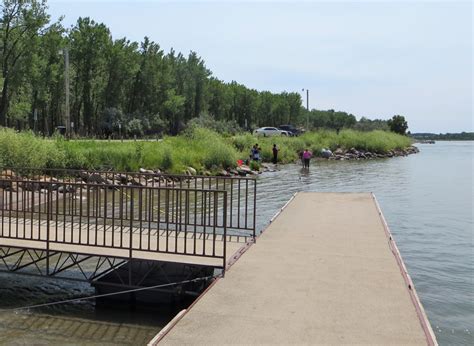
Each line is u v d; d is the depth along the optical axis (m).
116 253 7.78
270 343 4.84
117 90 62.12
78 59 57.62
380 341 4.88
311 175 32.75
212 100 85.19
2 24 43.12
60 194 17.25
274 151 40.78
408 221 16.50
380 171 37.69
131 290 7.39
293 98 106.00
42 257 8.74
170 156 27.17
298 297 6.10
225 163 31.94
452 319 8.00
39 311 7.40
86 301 7.84
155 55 67.75
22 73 44.62
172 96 69.50
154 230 9.89
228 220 14.38
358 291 6.30
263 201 19.42
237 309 5.71
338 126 116.75
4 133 19.88
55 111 57.91
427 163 49.69
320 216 11.56
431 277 10.23
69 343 6.26
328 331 5.11
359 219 11.16
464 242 13.41
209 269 8.07
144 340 6.41
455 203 20.67
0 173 14.98
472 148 117.81
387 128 103.06
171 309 7.55
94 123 63.69
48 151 20.94
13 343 6.22
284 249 8.41
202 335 5.02
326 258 7.84
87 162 22.53
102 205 15.45
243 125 93.62
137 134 61.81
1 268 9.11
